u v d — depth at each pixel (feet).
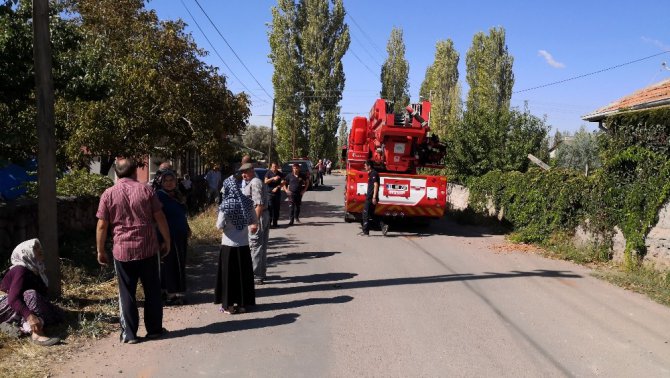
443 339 18.07
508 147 59.72
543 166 56.24
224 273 20.71
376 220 50.52
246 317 20.39
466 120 62.75
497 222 48.34
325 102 154.30
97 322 18.88
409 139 47.16
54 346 16.79
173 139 51.44
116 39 49.73
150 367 15.33
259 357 16.21
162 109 46.78
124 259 17.08
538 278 27.63
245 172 25.45
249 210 21.25
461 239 41.78
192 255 31.55
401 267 30.17
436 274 28.37
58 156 42.24
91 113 42.55
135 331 17.44
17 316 17.66
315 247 37.17
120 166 17.56
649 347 17.67
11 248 26.17
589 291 25.03
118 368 15.21
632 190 29.76
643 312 21.74
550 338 18.37
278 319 20.13
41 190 20.68
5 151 28.63
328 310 21.38
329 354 16.53
